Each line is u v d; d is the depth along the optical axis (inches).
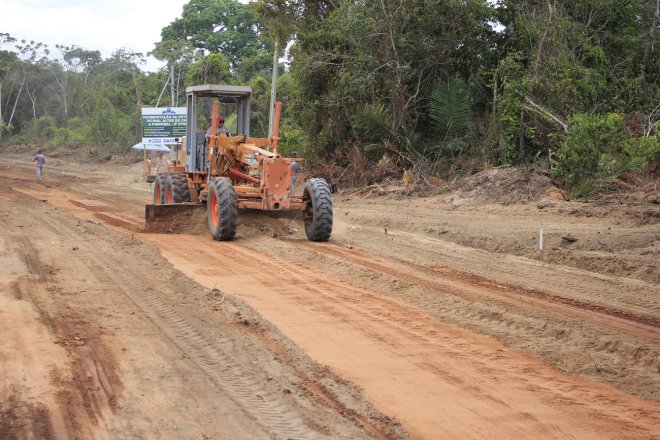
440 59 1011.3
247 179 609.3
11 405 209.8
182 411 211.8
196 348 273.1
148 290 364.8
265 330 309.1
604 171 768.3
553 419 222.4
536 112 861.8
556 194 759.7
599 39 997.8
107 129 2161.7
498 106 911.0
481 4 991.0
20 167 1866.4
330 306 356.5
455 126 977.5
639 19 1037.2
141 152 1889.8
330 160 1119.6
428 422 218.2
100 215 757.3
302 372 257.6
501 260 506.0
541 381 255.8
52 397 216.8
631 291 409.1
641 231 585.0
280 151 1211.2
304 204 585.9
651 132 866.8
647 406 235.0
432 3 987.3
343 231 653.9
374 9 1014.4
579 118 796.0
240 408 217.2
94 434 194.1
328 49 1088.2
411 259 506.0
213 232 570.3
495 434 210.8
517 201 768.9
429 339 303.3
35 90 3100.4
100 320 303.3
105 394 221.5
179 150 787.4
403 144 1007.0
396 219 713.0
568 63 893.2
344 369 263.9
